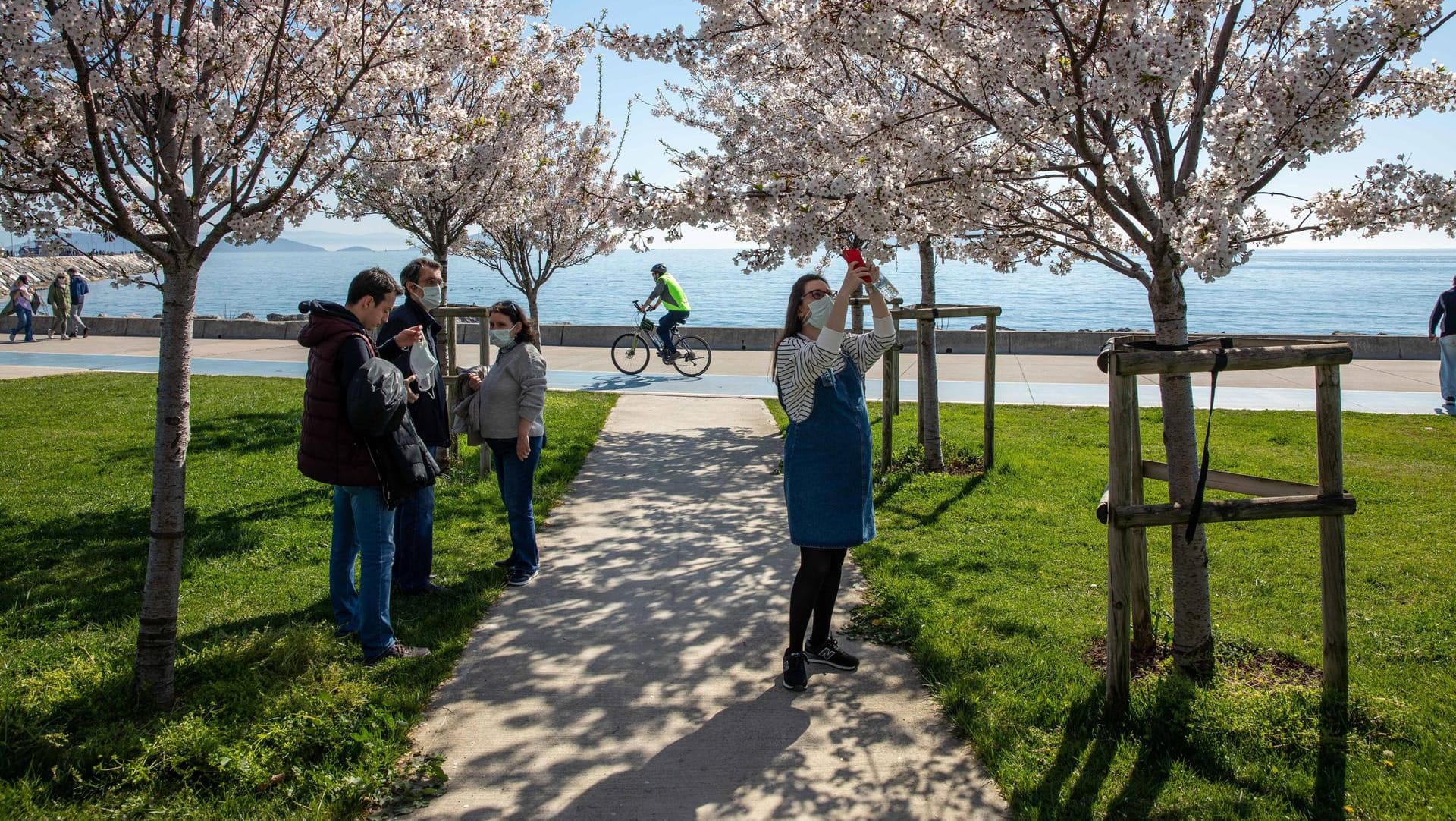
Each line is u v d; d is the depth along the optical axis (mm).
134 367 16766
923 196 4301
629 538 6543
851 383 4207
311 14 4316
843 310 3916
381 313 4512
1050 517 6988
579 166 13227
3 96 3297
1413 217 3715
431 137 4902
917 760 3619
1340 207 3846
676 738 3777
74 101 3490
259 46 4344
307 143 4047
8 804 3107
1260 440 9977
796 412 4113
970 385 14797
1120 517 3711
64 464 8469
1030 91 4062
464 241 12133
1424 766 3465
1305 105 3721
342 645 4457
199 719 3611
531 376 5504
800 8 5180
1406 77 4355
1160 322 4160
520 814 3246
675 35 6176
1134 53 3486
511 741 3750
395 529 5340
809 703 4078
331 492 7629
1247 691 4023
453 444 8305
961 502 7449
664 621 5035
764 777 3488
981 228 4508
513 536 5648
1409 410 12109
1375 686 4141
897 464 8789
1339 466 3719
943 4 4184
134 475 8102
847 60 6176
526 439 5492
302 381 14445
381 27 4449
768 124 6520
